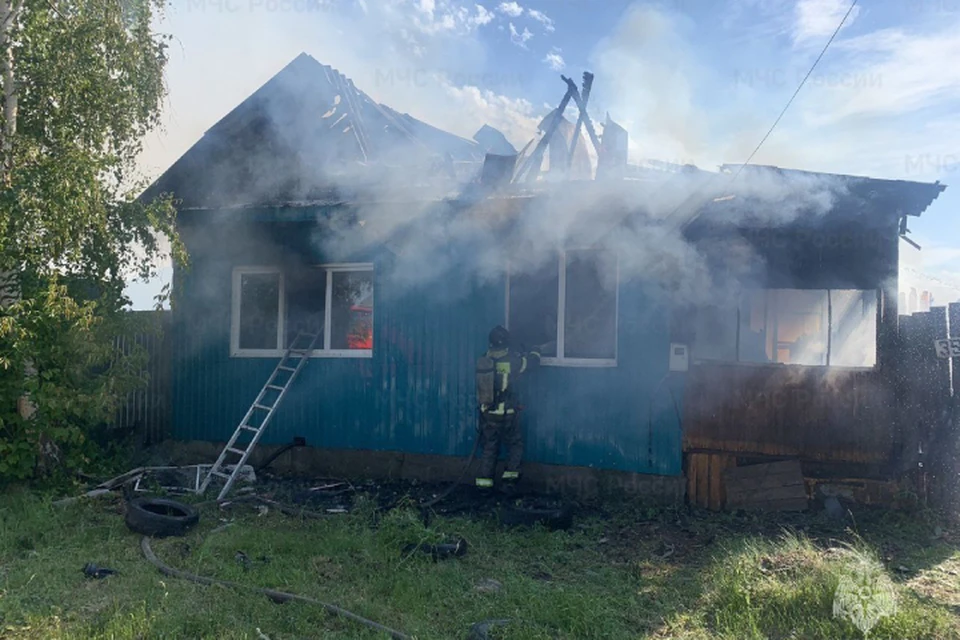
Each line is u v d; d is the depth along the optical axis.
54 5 6.89
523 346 7.38
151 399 9.12
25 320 6.49
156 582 4.62
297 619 4.15
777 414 6.89
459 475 7.87
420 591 4.66
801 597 4.35
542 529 6.11
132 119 7.40
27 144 6.51
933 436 6.70
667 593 4.77
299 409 8.57
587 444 7.39
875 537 6.05
